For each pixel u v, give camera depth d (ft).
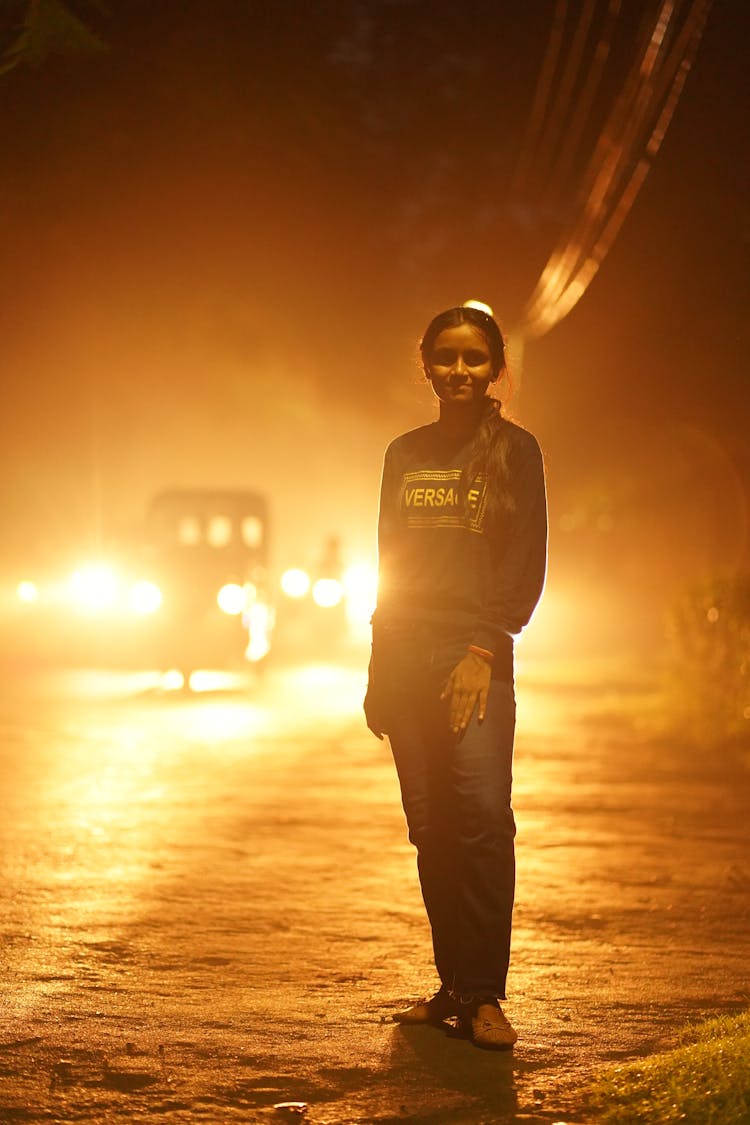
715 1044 26.76
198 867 47.88
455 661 28.91
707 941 38.50
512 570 28.81
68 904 42.16
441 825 29.43
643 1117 24.22
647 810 61.41
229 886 44.86
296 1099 25.73
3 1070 27.09
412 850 51.11
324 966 35.32
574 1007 31.81
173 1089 26.16
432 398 32.04
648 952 37.24
